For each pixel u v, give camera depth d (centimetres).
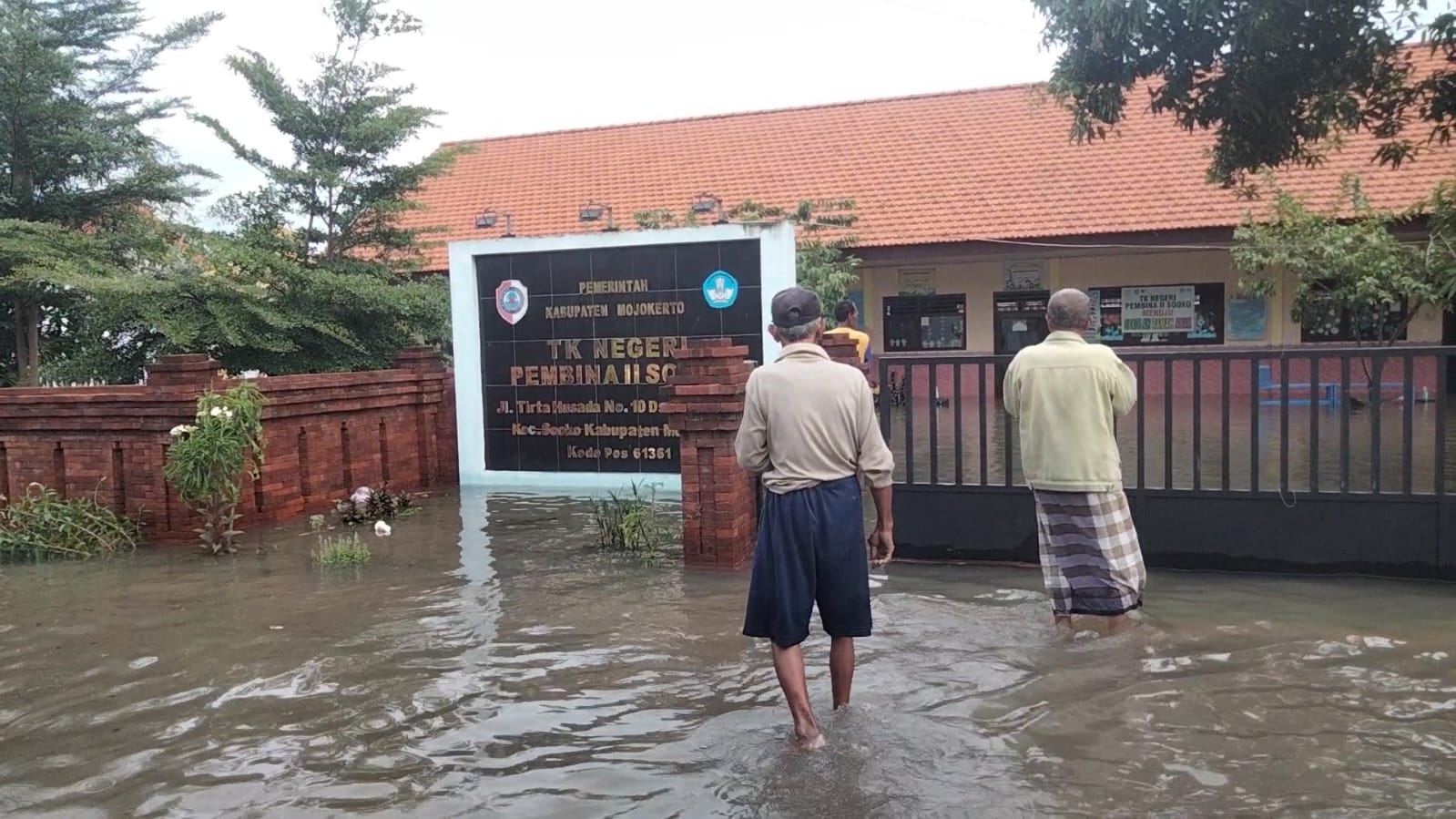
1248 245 1591
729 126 2486
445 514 937
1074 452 541
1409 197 1686
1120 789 360
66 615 631
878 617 581
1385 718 417
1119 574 539
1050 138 2105
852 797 358
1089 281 1941
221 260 1170
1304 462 998
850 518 421
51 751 418
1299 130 891
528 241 1027
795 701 407
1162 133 2023
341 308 1278
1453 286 1256
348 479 1025
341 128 1323
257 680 500
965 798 355
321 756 406
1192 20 805
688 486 722
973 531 708
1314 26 802
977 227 1881
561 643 548
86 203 1330
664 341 997
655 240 985
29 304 1304
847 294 2050
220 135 1265
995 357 698
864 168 2152
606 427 1026
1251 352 655
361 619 604
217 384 867
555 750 407
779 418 420
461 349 1062
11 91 1234
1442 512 619
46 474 888
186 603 652
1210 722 418
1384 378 1756
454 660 523
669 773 382
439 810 356
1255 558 657
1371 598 592
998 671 487
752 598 424
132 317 1209
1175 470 974
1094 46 836
